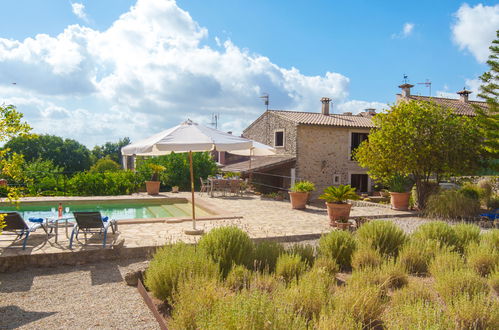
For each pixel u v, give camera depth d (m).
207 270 4.88
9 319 4.27
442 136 13.89
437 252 6.44
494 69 17.67
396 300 4.33
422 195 14.94
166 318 4.11
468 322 3.60
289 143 21.03
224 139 9.42
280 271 5.48
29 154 56.81
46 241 7.62
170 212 13.99
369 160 15.41
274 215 12.55
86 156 67.19
